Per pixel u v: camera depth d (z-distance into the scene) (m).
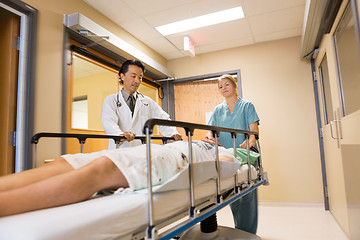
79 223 0.61
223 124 2.12
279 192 3.19
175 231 0.83
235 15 2.73
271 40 3.37
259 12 2.66
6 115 1.78
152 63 3.14
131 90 2.08
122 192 0.85
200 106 3.75
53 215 0.62
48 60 2.01
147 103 2.21
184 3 2.47
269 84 3.34
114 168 0.88
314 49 2.91
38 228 0.55
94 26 2.22
